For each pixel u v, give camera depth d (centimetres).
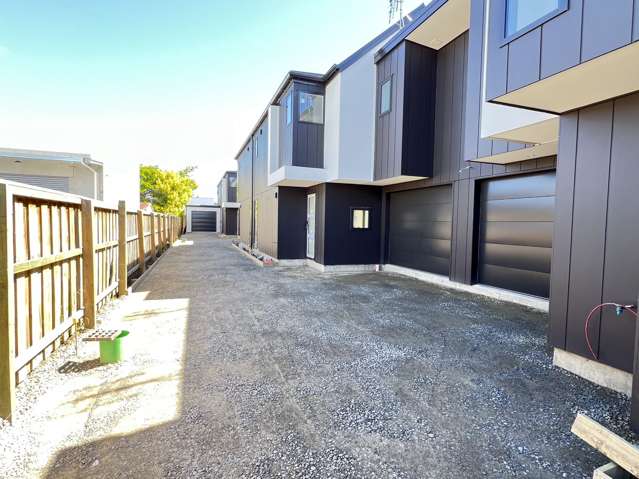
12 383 229
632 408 227
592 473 191
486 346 387
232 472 187
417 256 863
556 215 328
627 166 273
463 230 698
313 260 1026
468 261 685
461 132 704
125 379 295
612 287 283
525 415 249
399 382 298
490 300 610
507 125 388
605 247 288
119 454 200
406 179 816
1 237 223
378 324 465
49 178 1002
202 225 3656
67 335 380
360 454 204
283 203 1066
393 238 960
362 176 852
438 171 764
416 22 684
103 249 517
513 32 289
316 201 1000
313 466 193
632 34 210
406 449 210
